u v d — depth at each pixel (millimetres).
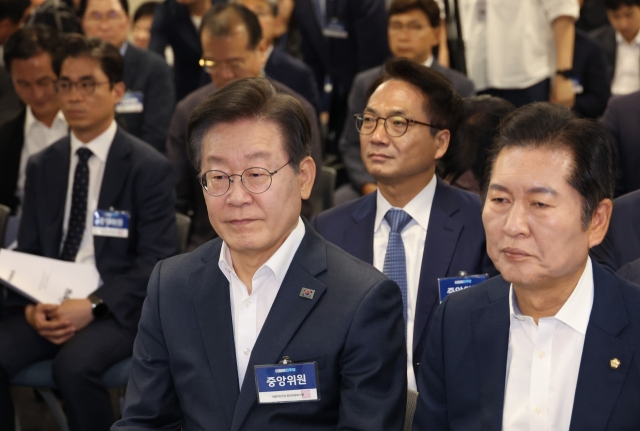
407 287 2371
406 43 3992
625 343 1488
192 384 1696
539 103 1522
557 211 1422
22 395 3820
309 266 1722
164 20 5281
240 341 1713
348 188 4094
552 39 4426
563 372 1525
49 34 3721
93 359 2752
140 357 1794
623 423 1452
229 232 1646
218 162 1630
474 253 2342
